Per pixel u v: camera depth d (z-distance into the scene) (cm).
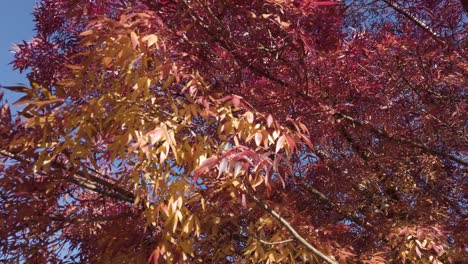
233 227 362
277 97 390
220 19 366
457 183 491
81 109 284
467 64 427
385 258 416
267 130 291
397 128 448
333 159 454
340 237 416
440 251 370
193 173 281
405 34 462
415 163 477
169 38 293
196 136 288
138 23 278
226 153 251
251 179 295
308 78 398
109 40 264
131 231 379
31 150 316
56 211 409
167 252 287
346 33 445
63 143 300
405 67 430
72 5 349
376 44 430
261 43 382
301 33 350
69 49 508
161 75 268
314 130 407
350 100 420
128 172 341
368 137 456
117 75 322
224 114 275
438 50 433
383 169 477
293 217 344
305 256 322
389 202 482
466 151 470
